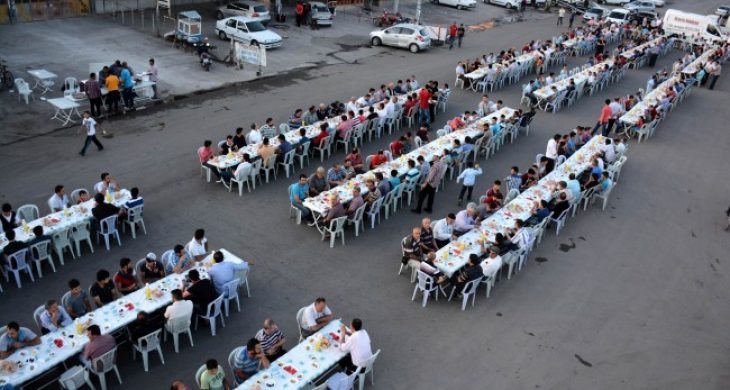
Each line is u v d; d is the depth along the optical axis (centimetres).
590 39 3384
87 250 1234
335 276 1225
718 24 4075
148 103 2027
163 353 981
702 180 1866
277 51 2822
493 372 1004
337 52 2931
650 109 2139
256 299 1134
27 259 1118
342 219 1296
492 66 2573
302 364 867
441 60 2953
